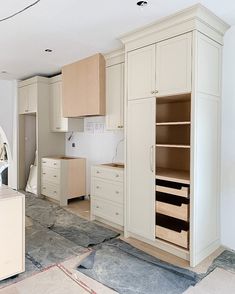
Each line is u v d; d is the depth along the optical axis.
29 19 2.54
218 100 2.69
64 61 4.02
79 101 3.93
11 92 5.55
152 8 2.30
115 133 4.15
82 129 4.78
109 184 3.36
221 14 2.38
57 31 2.85
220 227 2.81
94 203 3.62
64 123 4.62
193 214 2.37
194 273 2.25
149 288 2.03
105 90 3.69
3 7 2.29
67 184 4.47
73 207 4.31
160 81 2.61
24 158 5.54
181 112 3.13
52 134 5.11
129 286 2.06
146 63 2.74
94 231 3.23
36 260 2.47
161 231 2.67
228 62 2.69
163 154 3.32
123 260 2.48
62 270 2.29
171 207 2.57
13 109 5.54
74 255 2.58
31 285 2.06
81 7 2.29
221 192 2.79
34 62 4.09
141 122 2.83
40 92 4.89
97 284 2.08
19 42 3.20
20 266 2.17
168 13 2.39
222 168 2.78
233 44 2.64
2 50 3.51
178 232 2.54
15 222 2.13
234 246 2.71
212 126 2.60
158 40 2.61
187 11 2.30
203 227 2.51
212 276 2.22
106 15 2.45
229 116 2.71
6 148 5.76
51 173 4.62
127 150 3.01
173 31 2.47
